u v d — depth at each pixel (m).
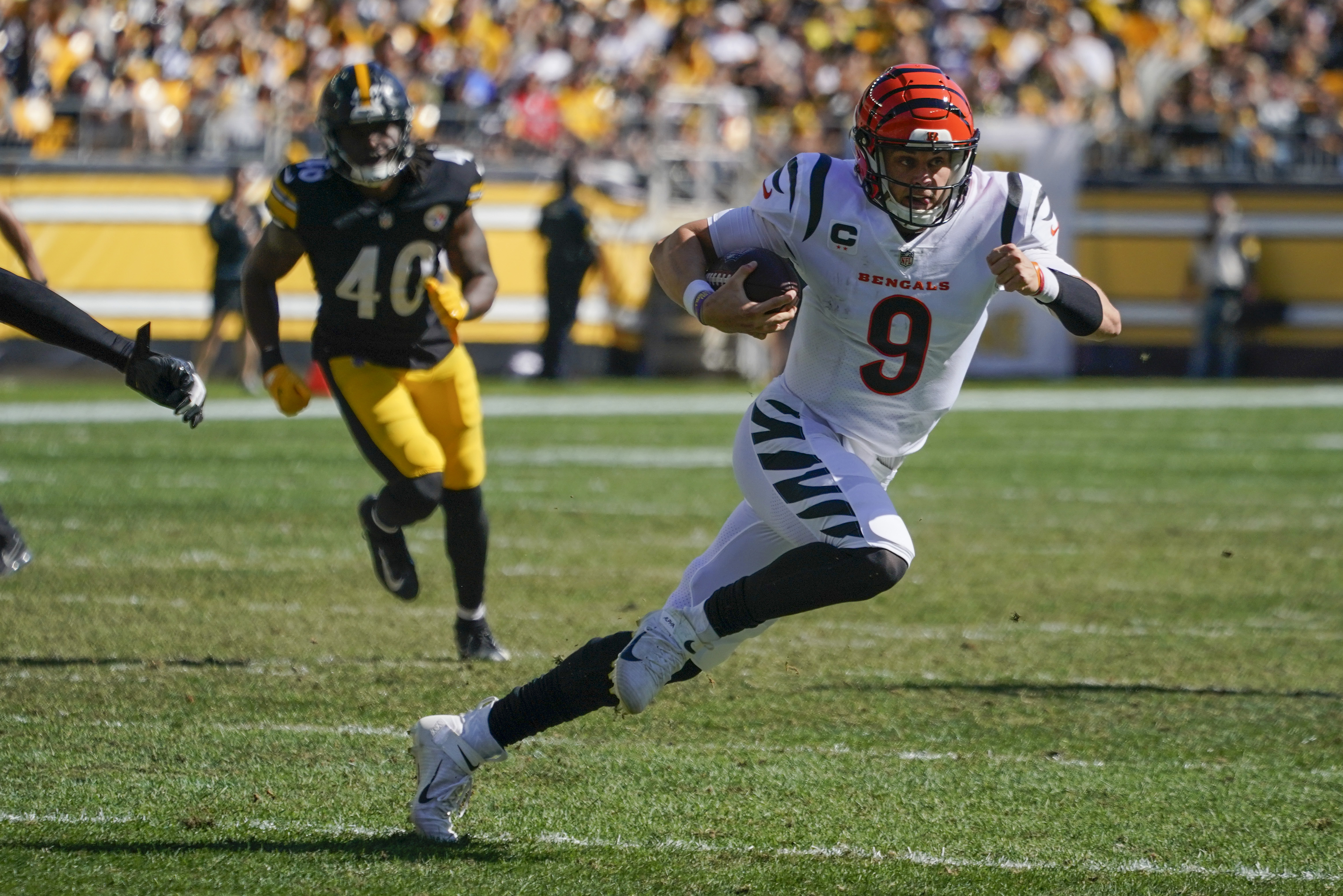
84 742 13.27
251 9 61.09
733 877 10.18
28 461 34.47
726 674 16.50
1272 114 67.31
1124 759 13.38
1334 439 41.75
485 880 10.02
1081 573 23.23
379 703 14.90
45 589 20.67
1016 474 34.75
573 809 11.70
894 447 11.95
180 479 32.09
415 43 61.91
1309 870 10.51
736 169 59.94
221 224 48.53
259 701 14.89
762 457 11.48
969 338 11.70
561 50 63.00
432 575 22.64
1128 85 66.69
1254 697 15.67
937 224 11.24
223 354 55.69
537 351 56.78
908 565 10.80
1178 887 10.11
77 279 54.94
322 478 32.56
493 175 56.31
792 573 10.69
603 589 21.44
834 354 11.66
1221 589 22.03
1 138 57.19
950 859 10.65
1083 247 59.94
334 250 15.98
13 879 9.80
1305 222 60.78
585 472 34.00
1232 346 59.53
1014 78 65.56
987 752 13.53
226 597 20.41
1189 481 33.84
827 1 66.00
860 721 14.55
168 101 58.75
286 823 11.17
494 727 10.86
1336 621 19.84
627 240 58.97
